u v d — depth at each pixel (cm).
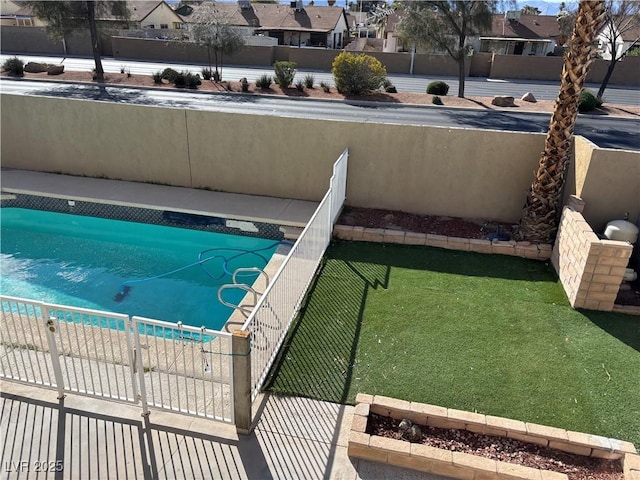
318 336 639
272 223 1017
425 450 444
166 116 1123
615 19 2806
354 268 826
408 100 2716
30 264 948
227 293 860
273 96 2758
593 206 846
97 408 502
